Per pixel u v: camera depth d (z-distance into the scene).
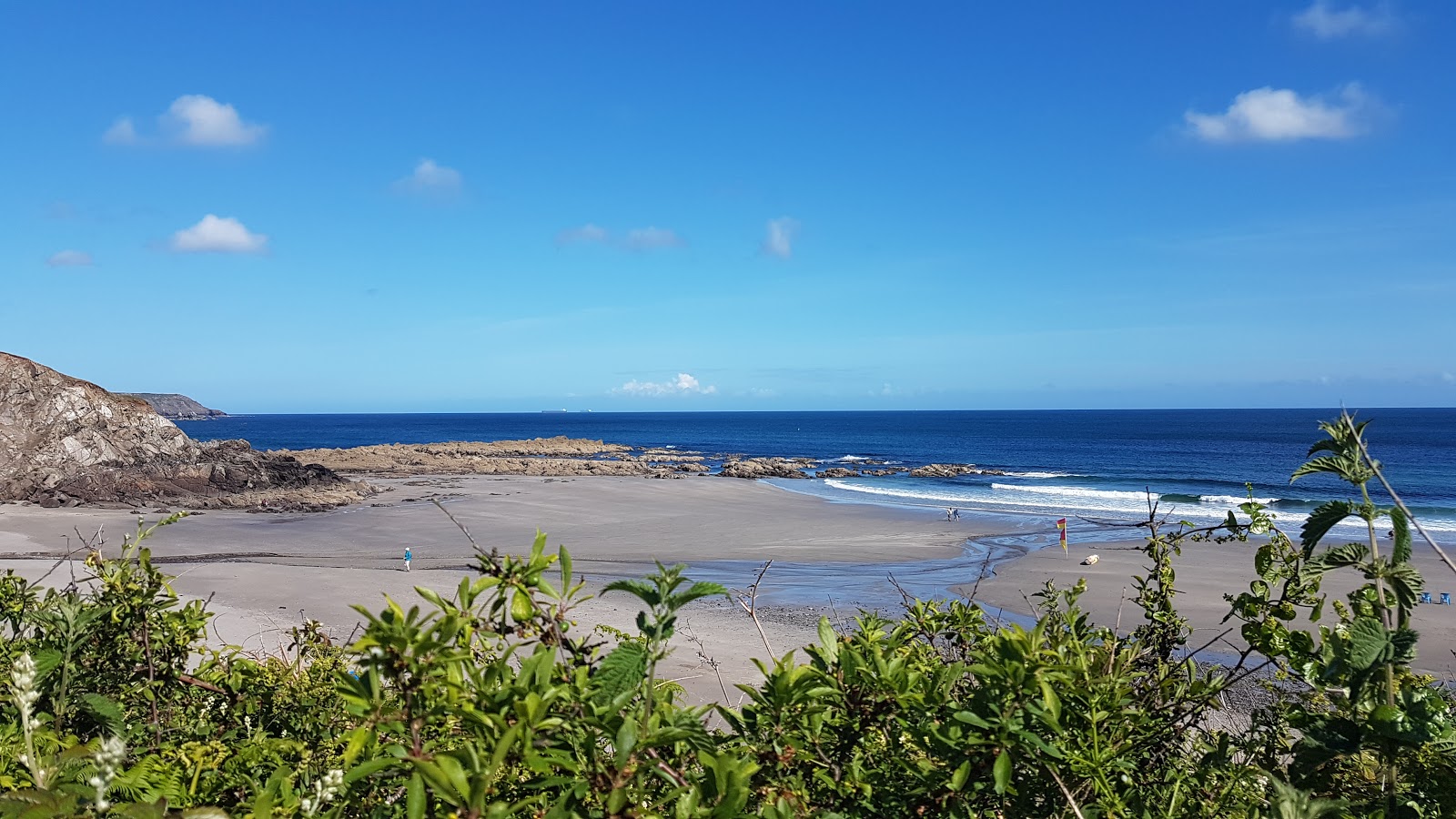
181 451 45.69
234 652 2.49
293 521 34.56
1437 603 17.36
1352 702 1.71
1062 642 1.87
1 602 2.32
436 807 1.25
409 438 144.62
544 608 1.49
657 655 1.40
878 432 153.38
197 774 1.68
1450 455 83.56
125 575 2.29
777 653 13.15
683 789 1.32
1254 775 1.92
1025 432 144.25
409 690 1.25
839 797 1.63
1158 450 96.38
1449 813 1.66
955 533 33.25
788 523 36.12
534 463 65.06
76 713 2.11
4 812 1.26
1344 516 1.71
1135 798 1.75
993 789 1.60
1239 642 13.59
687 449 108.38
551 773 1.28
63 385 44.34
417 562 25.81
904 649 2.08
